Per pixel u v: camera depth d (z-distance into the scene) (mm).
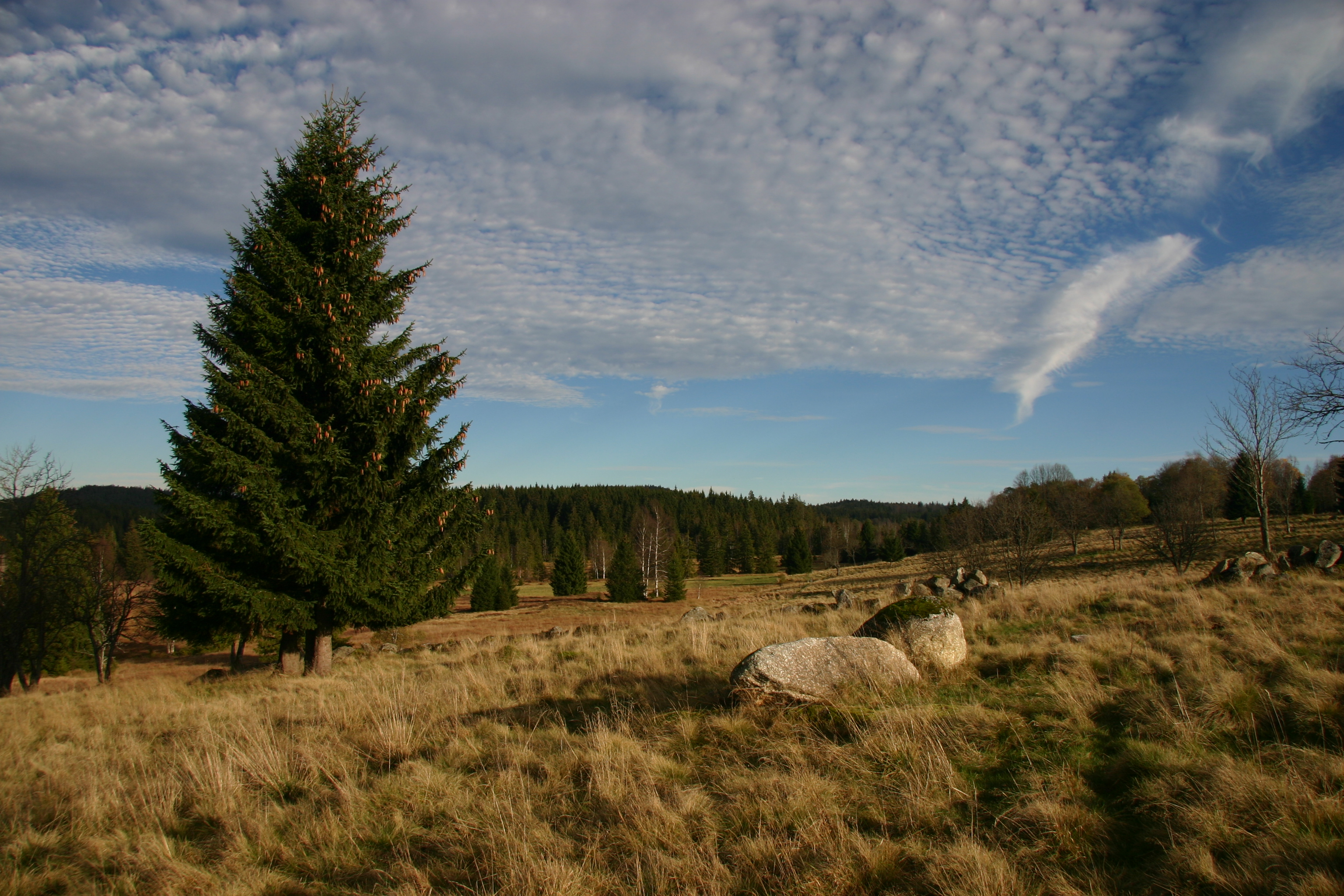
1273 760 4246
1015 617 10531
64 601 21734
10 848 4656
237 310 12805
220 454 11289
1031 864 3490
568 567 64625
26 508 20312
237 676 14172
